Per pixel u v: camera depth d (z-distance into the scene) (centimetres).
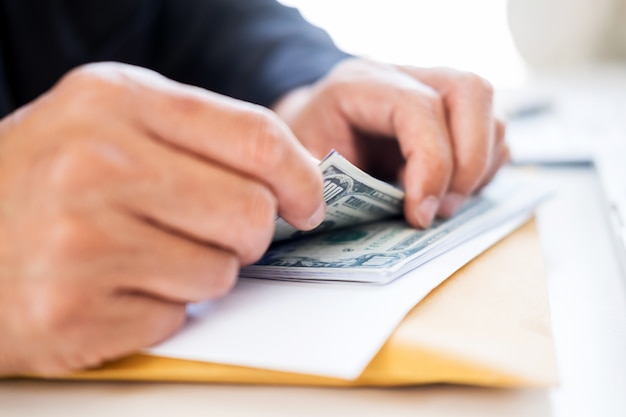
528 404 26
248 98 72
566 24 144
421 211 43
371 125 50
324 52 75
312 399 27
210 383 29
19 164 26
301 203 31
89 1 74
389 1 165
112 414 26
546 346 26
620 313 34
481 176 47
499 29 157
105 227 25
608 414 24
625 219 44
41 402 28
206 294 29
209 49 77
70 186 25
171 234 27
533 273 35
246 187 28
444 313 30
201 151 28
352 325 28
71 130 25
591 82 123
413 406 26
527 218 48
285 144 29
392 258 35
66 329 25
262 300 32
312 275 34
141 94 27
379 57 168
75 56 74
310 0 165
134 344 27
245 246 29
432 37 164
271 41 75
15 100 73
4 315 26
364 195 39
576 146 74
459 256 38
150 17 78
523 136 85
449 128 47
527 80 133
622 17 141
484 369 25
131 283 27
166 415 26
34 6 72
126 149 26
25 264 25
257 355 26
